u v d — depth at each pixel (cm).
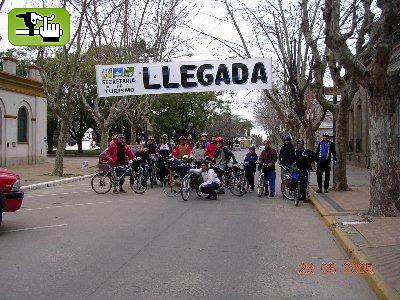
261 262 757
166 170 2005
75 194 1736
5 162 2989
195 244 882
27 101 3272
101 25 2606
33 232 990
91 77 3825
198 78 1930
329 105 1706
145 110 3866
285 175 1603
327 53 1764
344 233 924
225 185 1750
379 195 1112
